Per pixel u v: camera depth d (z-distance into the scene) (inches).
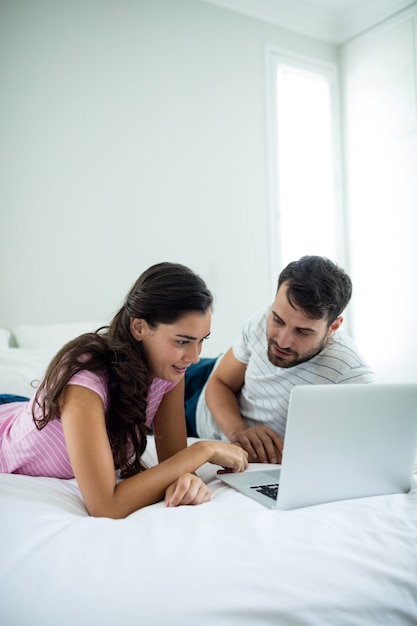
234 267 118.5
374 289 132.1
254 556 24.4
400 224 124.6
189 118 111.8
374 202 131.3
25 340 80.7
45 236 92.9
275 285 124.7
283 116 131.9
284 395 52.5
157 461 47.8
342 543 26.3
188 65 111.9
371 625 23.2
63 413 34.4
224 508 31.4
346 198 139.2
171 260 108.8
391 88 125.5
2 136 89.0
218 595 21.8
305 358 48.8
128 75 103.4
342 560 24.7
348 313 138.4
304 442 31.4
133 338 38.0
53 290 93.6
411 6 119.7
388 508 31.9
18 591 21.6
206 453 37.5
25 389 63.8
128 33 103.7
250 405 58.8
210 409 59.2
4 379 64.0
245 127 120.7
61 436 38.2
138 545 25.0
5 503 30.3
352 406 32.6
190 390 72.6
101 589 21.6
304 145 135.3
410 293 122.9
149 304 35.8
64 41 95.8
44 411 35.9
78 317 96.3
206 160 114.3
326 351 50.0
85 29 98.3
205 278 114.0
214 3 116.3
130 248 103.0
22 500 31.5
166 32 108.9
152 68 106.7
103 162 99.9
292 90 133.6
